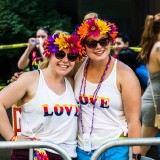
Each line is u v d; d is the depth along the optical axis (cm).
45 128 329
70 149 335
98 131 336
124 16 1023
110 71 332
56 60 324
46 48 326
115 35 330
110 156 336
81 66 341
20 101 337
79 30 326
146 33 456
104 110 333
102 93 331
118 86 331
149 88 466
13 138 325
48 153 327
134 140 287
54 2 1020
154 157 534
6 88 327
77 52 325
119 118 338
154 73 457
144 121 471
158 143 286
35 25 922
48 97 325
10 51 884
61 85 333
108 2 1033
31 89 326
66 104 328
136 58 520
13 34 898
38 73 331
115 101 331
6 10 908
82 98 336
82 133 341
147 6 973
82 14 1042
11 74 909
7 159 539
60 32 337
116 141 288
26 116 331
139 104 333
